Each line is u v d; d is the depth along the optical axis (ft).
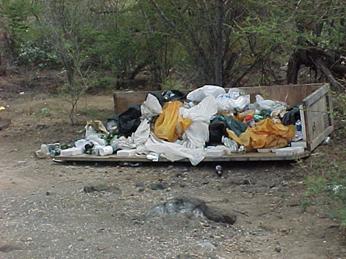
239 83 47.65
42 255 21.81
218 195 29.12
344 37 31.40
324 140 35.14
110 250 22.06
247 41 44.50
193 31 44.96
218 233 23.65
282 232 23.99
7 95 64.95
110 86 60.90
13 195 29.58
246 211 26.58
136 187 30.68
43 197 29.01
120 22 48.88
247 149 33.88
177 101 37.37
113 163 35.35
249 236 23.56
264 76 47.88
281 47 42.34
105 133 38.58
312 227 24.40
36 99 61.87
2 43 73.92
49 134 45.39
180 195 28.50
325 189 25.07
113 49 49.78
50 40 50.26
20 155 39.11
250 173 32.40
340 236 23.38
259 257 21.67
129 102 40.73
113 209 26.78
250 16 38.29
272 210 26.63
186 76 48.96
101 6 49.16
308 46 33.71
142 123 36.91
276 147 33.58
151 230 23.84
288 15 29.48
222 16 43.47
